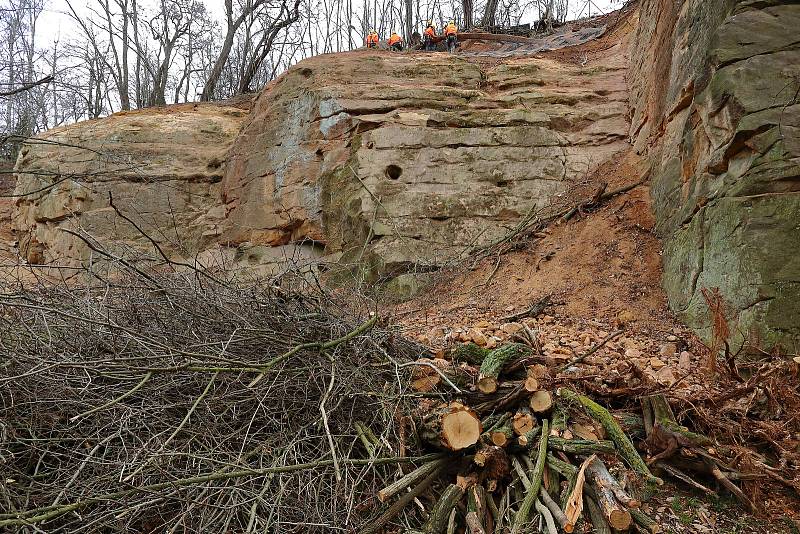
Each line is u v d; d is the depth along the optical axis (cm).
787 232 459
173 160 1382
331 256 1038
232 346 360
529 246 843
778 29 528
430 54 1304
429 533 275
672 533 294
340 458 305
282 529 265
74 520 266
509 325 606
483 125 1019
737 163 519
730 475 319
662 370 468
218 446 296
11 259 568
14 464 296
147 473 275
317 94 1148
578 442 316
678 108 706
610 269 711
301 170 1145
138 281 427
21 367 319
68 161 1381
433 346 491
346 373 344
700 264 549
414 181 973
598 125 1012
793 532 296
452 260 890
